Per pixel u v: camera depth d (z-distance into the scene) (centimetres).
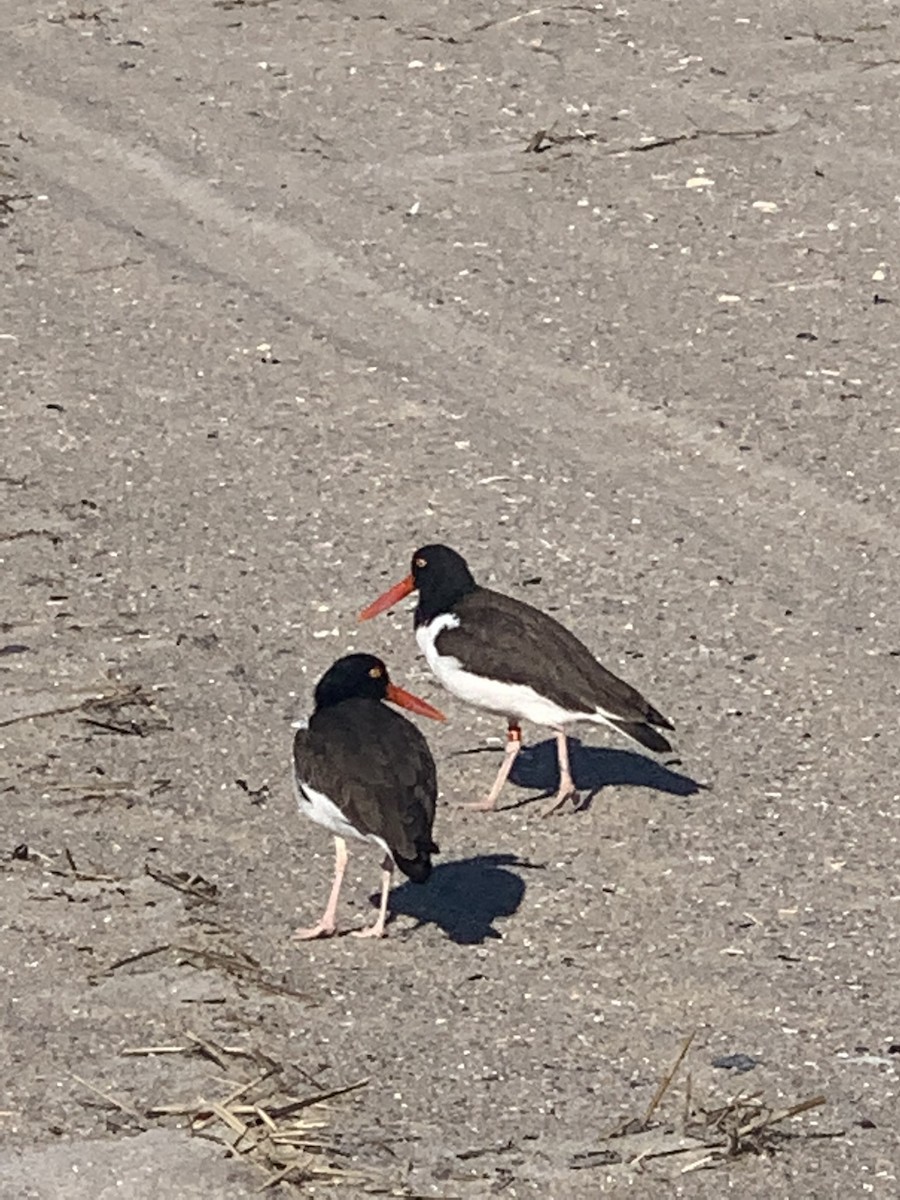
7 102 1955
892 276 1627
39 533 1304
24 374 1504
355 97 1948
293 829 1038
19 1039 886
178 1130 834
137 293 1623
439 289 1622
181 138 1877
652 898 989
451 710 1155
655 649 1184
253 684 1154
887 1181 810
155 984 923
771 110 1906
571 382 1491
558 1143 828
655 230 1705
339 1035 892
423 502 1340
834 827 1037
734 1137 825
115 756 1091
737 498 1346
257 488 1357
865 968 935
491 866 1020
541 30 2080
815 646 1187
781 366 1502
